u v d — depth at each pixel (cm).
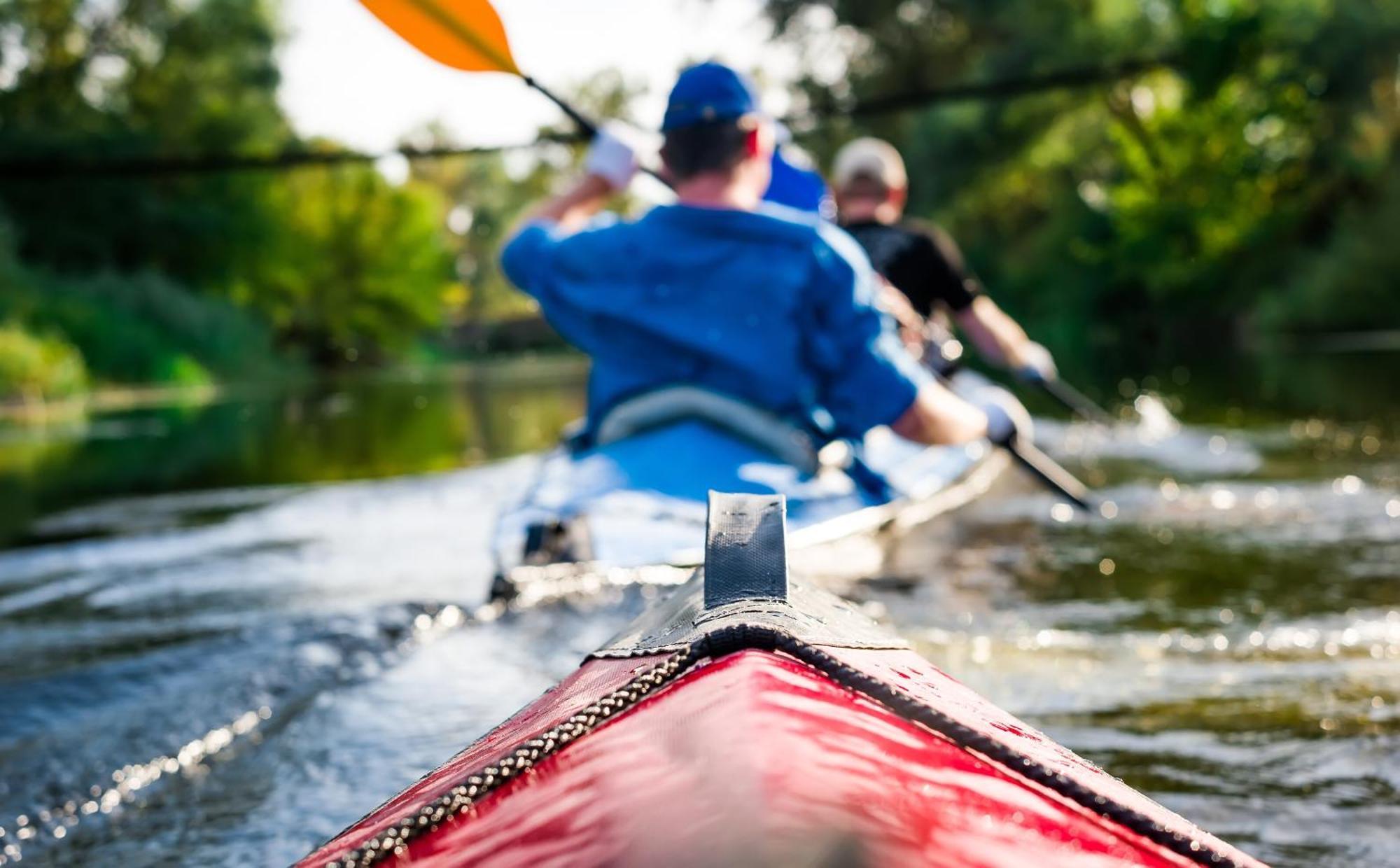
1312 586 269
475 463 633
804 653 63
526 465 602
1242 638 221
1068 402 532
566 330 317
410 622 223
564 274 312
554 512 262
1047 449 587
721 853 42
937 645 218
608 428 309
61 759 162
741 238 301
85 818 150
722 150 306
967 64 3031
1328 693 189
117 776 158
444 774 67
